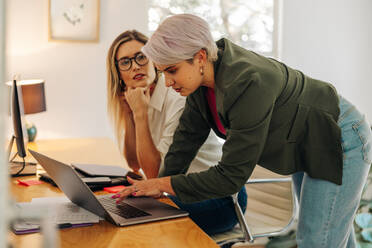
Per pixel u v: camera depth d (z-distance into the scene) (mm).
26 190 1578
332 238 1533
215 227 1811
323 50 3953
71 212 1283
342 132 1485
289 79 1397
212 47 1298
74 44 3547
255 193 2125
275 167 1446
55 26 3494
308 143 1431
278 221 2031
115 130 2385
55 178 1413
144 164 2113
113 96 2312
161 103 2010
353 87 4047
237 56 1330
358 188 1531
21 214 476
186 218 1264
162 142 1899
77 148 2629
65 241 1061
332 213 1500
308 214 1518
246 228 1731
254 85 1233
